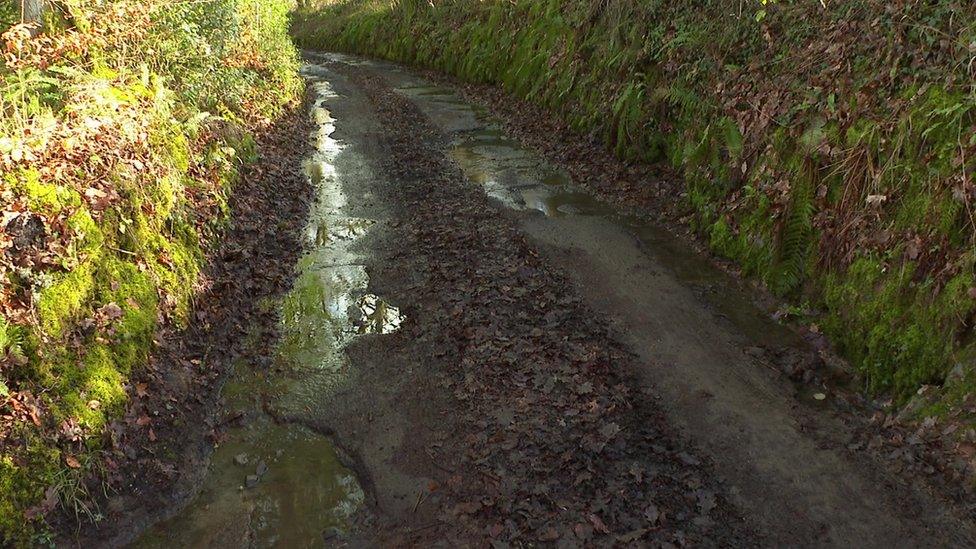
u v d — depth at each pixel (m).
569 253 7.37
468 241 7.66
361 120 13.88
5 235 4.13
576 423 4.68
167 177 6.09
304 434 4.76
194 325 5.57
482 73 16.83
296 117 13.05
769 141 6.93
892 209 5.23
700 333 5.82
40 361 3.98
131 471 4.14
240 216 7.50
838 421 4.69
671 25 9.84
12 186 4.35
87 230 4.69
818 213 6.03
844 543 3.71
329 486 4.29
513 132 12.55
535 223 8.18
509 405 4.90
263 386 5.23
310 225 8.25
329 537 3.89
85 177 4.99
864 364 5.05
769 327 5.92
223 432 4.75
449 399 5.00
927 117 5.07
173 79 8.15
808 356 5.41
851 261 5.50
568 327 5.90
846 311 5.41
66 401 4.00
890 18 6.04
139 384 4.58
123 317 4.73
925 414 4.41
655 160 9.50
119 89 6.48
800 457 4.36
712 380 5.18
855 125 5.82
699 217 7.81
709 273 6.95
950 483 3.99
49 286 4.23
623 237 7.79
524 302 6.32
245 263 6.82
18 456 3.64
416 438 4.64
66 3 6.73
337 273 7.02
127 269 5.01
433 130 12.88
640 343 5.68
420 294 6.52
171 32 8.49
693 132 8.59
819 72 6.75
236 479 4.35
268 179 8.96
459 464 4.38
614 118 10.15
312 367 5.46
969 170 4.62
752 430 4.62
